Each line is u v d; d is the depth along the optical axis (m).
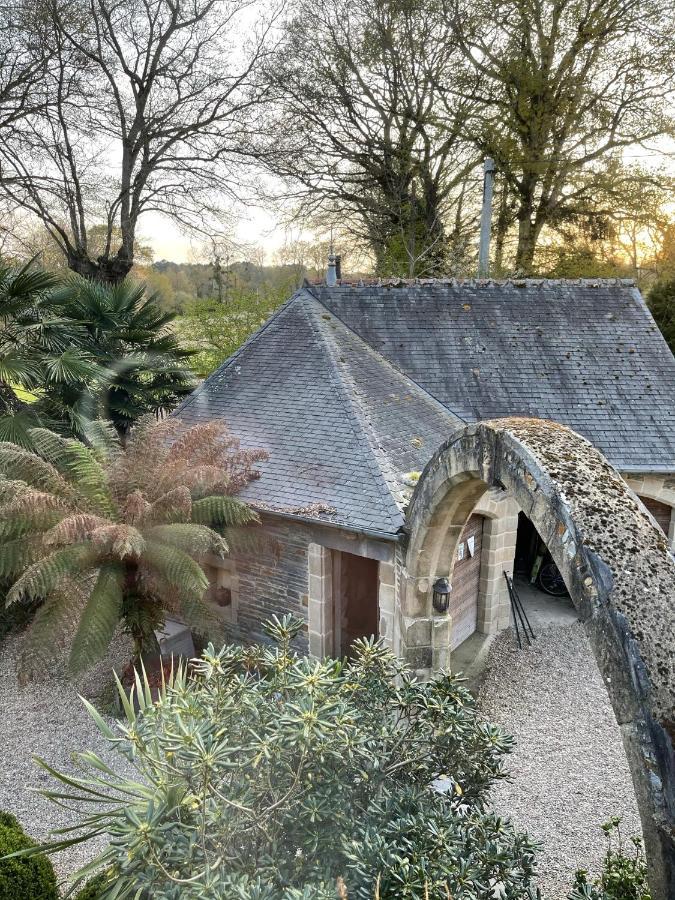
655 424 9.53
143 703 3.96
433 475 5.46
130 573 7.02
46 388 9.88
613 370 10.27
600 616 2.84
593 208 19.61
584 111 18.45
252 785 3.34
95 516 6.34
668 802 2.46
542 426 4.14
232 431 8.81
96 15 16.41
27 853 3.60
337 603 7.92
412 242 21.16
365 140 21.08
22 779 6.16
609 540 3.01
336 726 3.23
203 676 4.69
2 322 9.19
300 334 10.07
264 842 3.24
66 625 6.54
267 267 24.27
